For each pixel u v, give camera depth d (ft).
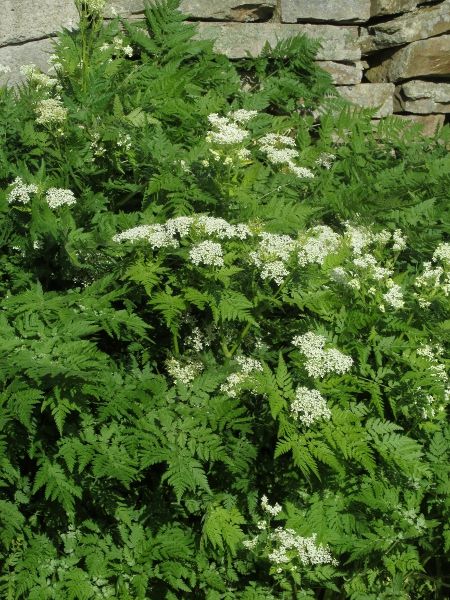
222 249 3.38
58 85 4.27
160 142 3.74
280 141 4.18
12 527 3.11
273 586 3.34
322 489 3.38
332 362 3.25
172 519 3.34
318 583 3.46
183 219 3.27
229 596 3.34
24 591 3.21
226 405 3.22
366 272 3.45
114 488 3.31
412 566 3.28
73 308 3.29
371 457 3.14
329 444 3.26
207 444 3.15
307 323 3.52
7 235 3.59
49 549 3.21
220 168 3.63
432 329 3.48
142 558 3.19
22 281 3.48
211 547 3.33
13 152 3.88
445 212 4.11
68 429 3.19
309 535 3.24
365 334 3.48
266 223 3.48
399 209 4.09
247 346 3.66
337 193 4.09
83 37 4.21
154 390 3.24
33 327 3.15
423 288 3.50
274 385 3.24
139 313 3.49
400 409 3.36
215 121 3.57
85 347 3.12
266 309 3.51
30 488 3.31
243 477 3.34
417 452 3.24
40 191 3.55
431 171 4.30
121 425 3.22
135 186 3.82
